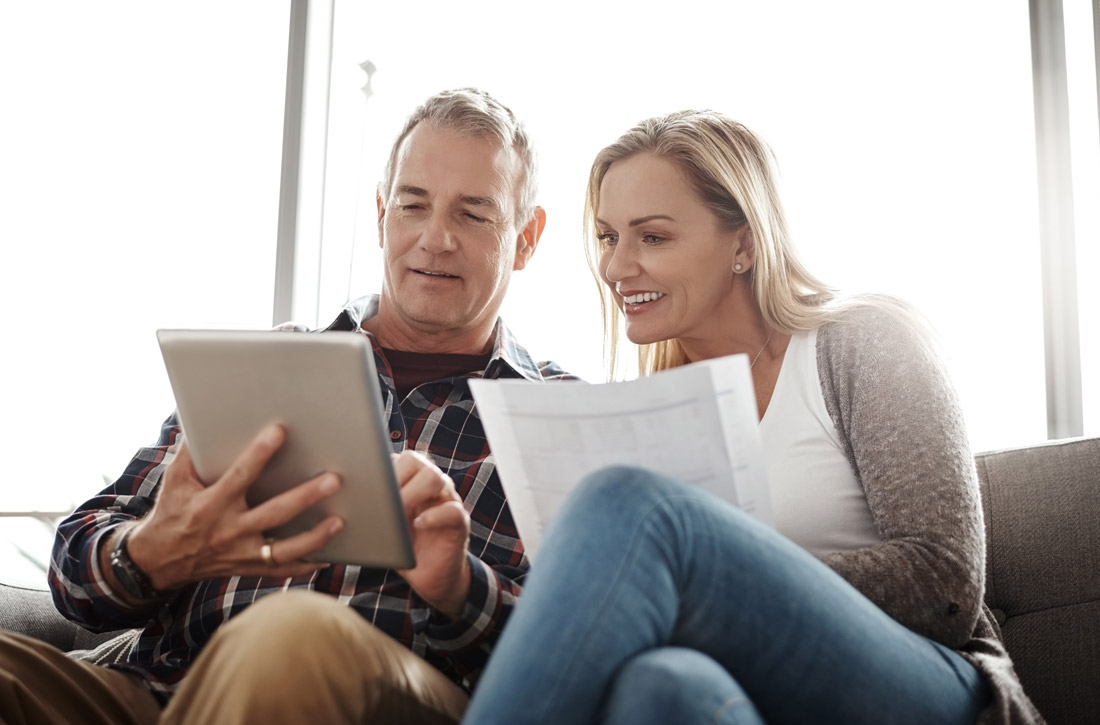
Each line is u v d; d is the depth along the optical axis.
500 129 1.66
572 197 2.38
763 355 1.47
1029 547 1.51
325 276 2.53
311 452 1.00
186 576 1.13
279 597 0.87
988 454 1.62
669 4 2.47
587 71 2.46
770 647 0.88
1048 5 2.50
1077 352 2.36
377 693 0.88
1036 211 2.45
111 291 2.46
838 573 1.11
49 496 2.35
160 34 2.57
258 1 2.59
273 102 2.56
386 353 1.66
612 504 0.83
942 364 1.31
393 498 0.99
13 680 1.03
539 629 0.78
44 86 2.53
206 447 1.05
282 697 0.80
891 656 0.95
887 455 1.22
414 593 1.34
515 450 1.01
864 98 2.45
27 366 2.40
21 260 2.45
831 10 2.47
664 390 0.91
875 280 2.38
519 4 2.51
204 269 2.49
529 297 2.33
